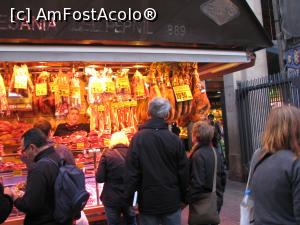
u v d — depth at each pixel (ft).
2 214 9.53
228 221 21.93
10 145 17.25
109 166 15.69
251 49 18.53
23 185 15.96
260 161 8.12
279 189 7.50
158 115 12.53
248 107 31.53
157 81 18.60
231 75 33.06
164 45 16.35
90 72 17.89
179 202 12.46
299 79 25.94
